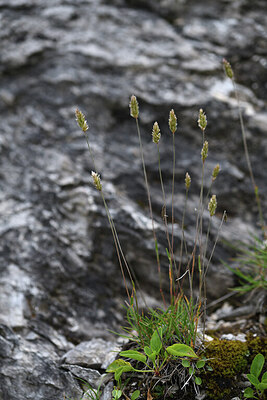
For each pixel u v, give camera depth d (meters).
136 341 0.85
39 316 0.91
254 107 1.06
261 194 1.00
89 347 0.88
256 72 1.10
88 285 0.94
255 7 1.23
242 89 1.08
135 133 1.04
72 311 0.92
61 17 1.17
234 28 1.18
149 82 1.07
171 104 1.05
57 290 0.93
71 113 1.05
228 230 0.97
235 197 1.00
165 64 1.09
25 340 0.88
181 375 0.84
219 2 1.23
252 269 0.93
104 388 0.85
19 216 0.97
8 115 1.05
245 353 0.85
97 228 0.96
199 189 1.00
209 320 0.90
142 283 0.94
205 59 1.10
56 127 1.04
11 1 1.20
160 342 0.83
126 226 0.95
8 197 0.99
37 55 1.09
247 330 0.89
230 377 0.84
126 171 1.01
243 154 1.03
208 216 0.98
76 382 0.85
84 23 1.17
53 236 0.96
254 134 1.04
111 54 1.09
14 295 0.91
